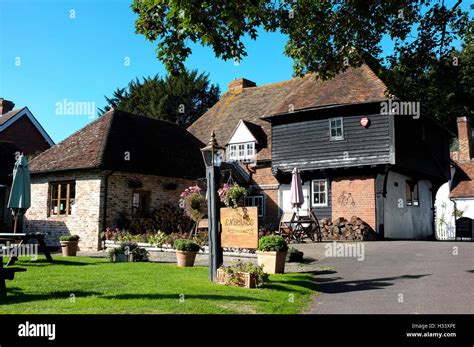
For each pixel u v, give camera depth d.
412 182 24.89
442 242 19.02
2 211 25.48
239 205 17.86
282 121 24.78
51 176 21.20
